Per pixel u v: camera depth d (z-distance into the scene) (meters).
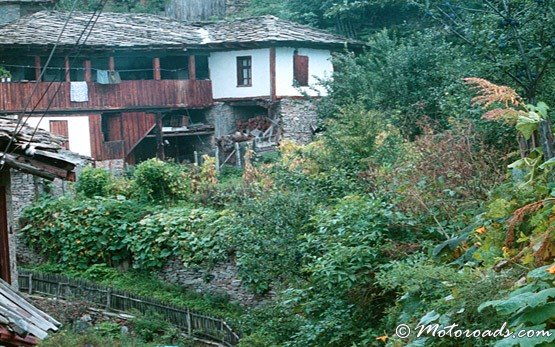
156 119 30.00
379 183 12.33
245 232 13.63
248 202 14.08
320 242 11.65
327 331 10.35
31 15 29.78
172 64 31.83
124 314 17.09
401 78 24.27
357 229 10.76
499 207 6.75
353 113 16.69
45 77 28.22
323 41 30.75
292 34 30.61
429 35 24.86
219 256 17.72
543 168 6.86
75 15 30.53
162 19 32.22
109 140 29.47
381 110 23.69
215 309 17.61
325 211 12.16
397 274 7.17
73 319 16.83
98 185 22.66
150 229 19.72
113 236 20.41
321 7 33.44
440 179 10.89
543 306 4.22
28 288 18.77
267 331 12.20
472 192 10.43
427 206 10.68
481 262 6.85
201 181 22.94
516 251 5.96
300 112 30.33
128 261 20.34
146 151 30.95
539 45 13.91
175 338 15.98
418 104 20.83
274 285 16.39
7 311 6.50
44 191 22.91
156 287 19.25
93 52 28.53
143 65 31.05
